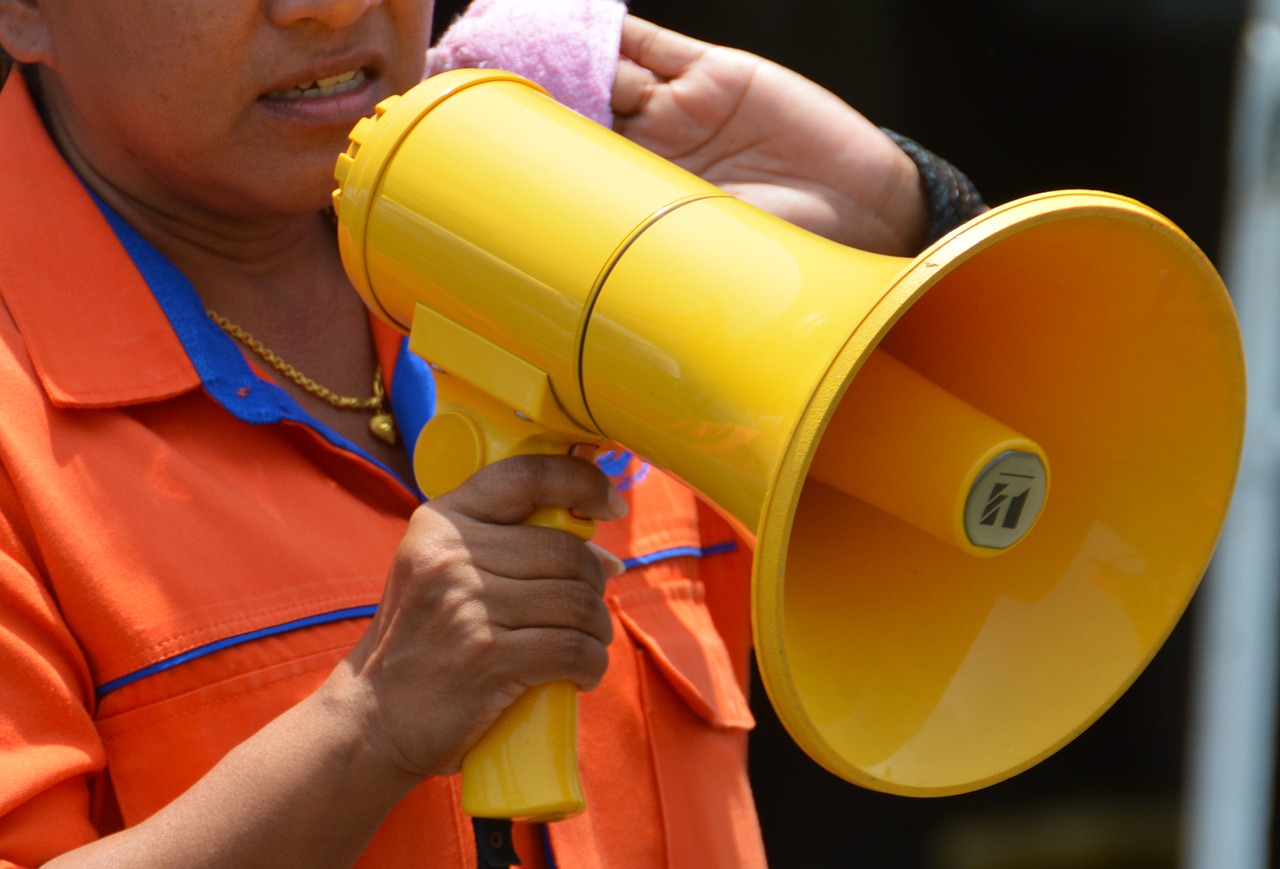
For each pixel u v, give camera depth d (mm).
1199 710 13875
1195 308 5020
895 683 5352
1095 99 16891
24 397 5574
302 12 5621
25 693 5238
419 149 5453
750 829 6859
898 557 5613
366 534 6055
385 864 5711
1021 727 5328
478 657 5059
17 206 5934
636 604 6684
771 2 15969
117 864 4953
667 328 4898
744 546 7484
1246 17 16078
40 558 5461
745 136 7375
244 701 5578
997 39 16578
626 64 7379
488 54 7129
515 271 5188
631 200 5137
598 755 6363
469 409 5492
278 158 5934
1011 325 5391
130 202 6188
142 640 5465
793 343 4660
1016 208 4484
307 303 6613
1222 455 5250
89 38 5766
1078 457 5527
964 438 4961
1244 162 13039
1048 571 5551
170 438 5816
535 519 5246
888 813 17969
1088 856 17922
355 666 5266
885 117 16562
